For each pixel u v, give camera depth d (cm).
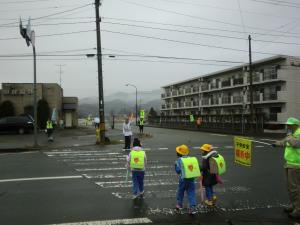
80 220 755
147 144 2569
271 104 5253
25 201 917
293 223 730
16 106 4734
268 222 735
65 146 2483
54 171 1381
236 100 6153
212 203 862
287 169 777
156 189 1051
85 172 1356
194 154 1953
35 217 779
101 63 2717
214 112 7075
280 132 4344
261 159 1758
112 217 776
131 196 966
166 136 3575
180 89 8856
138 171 945
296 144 751
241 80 6003
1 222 745
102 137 2638
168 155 1892
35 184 1131
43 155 1945
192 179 804
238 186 1100
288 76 5006
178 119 7362
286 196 967
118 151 2133
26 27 2347
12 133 3891
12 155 1958
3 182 1166
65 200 925
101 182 1159
